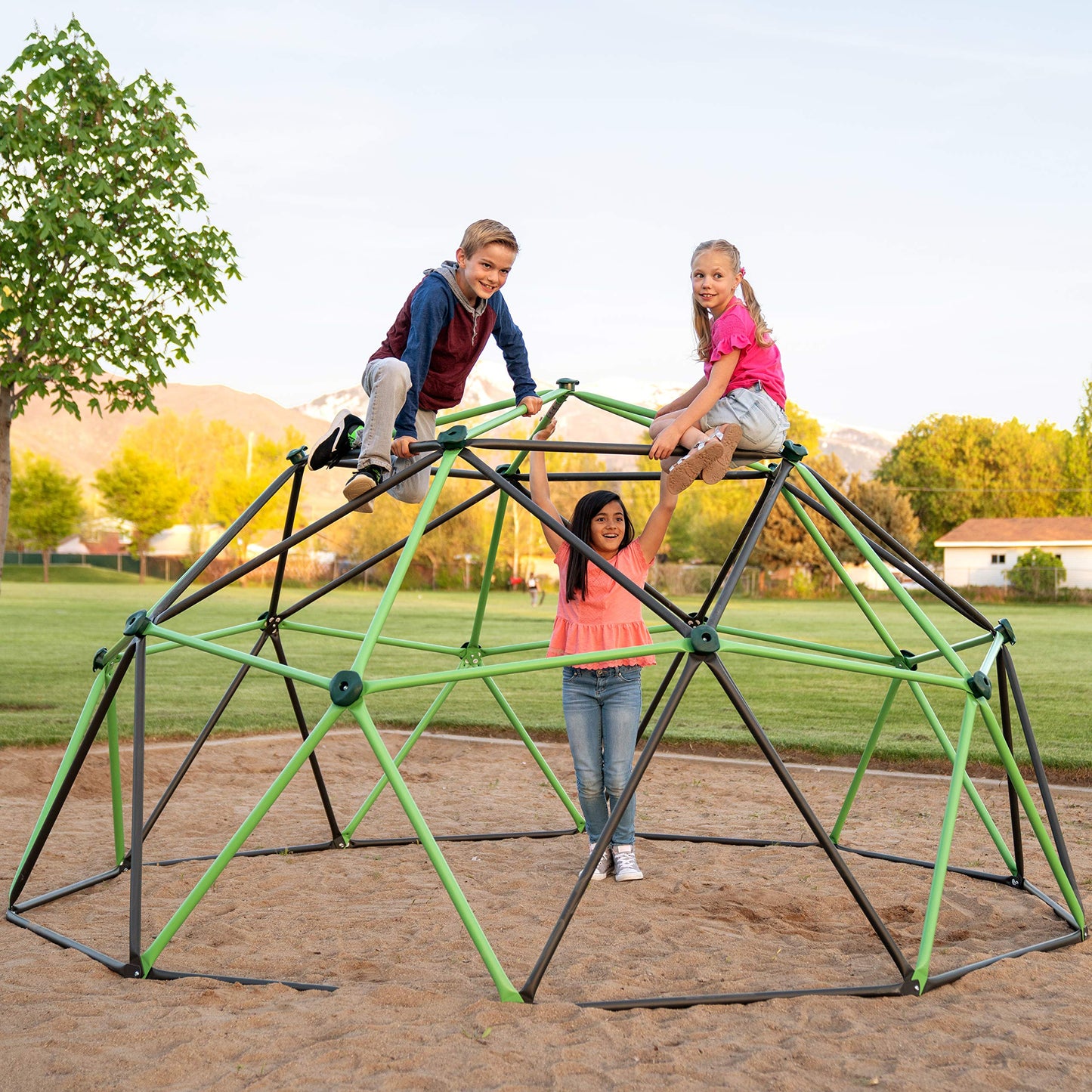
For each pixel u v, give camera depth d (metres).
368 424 4.11
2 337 8.28
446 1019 3.21
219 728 10.23
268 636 5.90
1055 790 7.82
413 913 4.53
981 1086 2.76
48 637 21.16
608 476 5.08
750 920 4.54
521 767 9.05
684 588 51.75
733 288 4.30
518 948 4.02
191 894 3.63
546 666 3.45
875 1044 3.05
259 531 67.75
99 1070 2.80
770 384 4.27
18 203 8.23
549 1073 2.80
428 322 4.30
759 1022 3.21
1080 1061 2.93
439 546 56.50
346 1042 2.97
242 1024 3.13
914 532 57.34
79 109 7.98
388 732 10.68
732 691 3.47
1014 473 71.56
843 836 6.33
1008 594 48.00
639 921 4.40
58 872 5.33
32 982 3.55
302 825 6.66
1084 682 14.91
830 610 39.47
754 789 7.97
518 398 4.80
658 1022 3.22
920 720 11.35
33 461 67.62
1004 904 4.77
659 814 7.09
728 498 62.56
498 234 4.34
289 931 4.27
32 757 8.26
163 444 89.38
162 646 4.85
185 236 8.46
